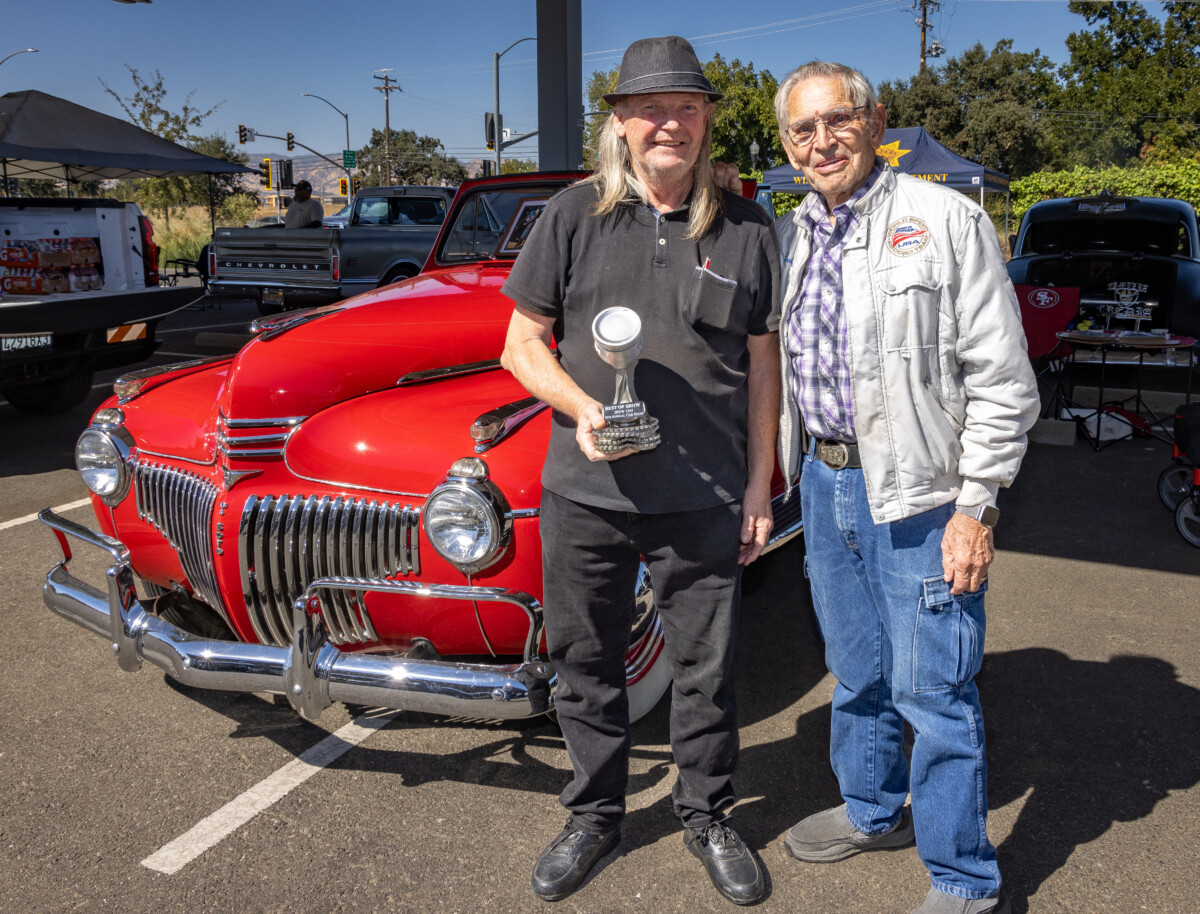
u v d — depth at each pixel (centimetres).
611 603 216
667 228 196
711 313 196
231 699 313
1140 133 4497
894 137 1196
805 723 303
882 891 226
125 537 303
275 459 265
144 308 710
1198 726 295
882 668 224
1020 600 394
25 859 232
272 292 1129
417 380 291
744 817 255
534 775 272
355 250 1205
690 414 199
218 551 261
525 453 239
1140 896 221
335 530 253
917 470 194
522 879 229
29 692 314
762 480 215
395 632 258
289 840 242
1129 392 748
